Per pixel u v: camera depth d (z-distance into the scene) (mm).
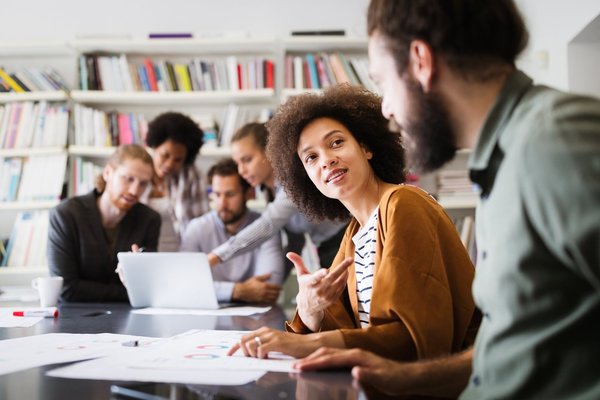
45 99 3389
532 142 562
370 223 1165
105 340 1081
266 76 3391
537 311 581
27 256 3221
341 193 1250
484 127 656
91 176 3320
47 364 817
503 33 666
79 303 2100
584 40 2635
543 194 541
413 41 687
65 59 3629
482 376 649
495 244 612
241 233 2223
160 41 3361
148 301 1884
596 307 556
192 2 3701
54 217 2279
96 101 3467
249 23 3705
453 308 951
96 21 3684
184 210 2803
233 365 789
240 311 1737
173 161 2738
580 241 510
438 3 664
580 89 2656
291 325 1119
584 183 511
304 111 1323
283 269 2449
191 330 1248
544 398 586
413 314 855
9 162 3307
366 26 761
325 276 1020
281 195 2230
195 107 3604
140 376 719
